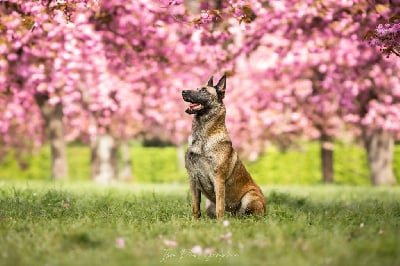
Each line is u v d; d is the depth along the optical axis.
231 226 8.05
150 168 37.50
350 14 16.08
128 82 22.64
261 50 22.31
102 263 5.77
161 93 24.50
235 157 9.77
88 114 28.03
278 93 25.11
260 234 7.12
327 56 21.48
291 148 33.91
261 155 34.16
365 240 6.89
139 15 17.33
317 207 11.90
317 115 28.50
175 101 25.14
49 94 21.53
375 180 30.62
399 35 11.04
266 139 30.62
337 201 14.46
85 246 6.57
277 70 23.08
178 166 37.34
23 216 9.25
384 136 30.39
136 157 37.66
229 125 27.41
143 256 6.08
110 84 21.62
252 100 25.77
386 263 5.61
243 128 28.08
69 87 21.73
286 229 7.39
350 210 11.09
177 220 8.69
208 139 9.40
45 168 38.09
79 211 9.87
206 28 16.27
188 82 23.41
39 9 13.37
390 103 25.95
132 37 18.08
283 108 27.23
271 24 17.62
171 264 6.05
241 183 9.91
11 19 14.82
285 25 17.80
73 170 38.19
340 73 23.41
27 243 6.73
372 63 22.66
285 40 18.31
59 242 6.70
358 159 34.44
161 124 32.34
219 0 15.89
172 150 37.41
